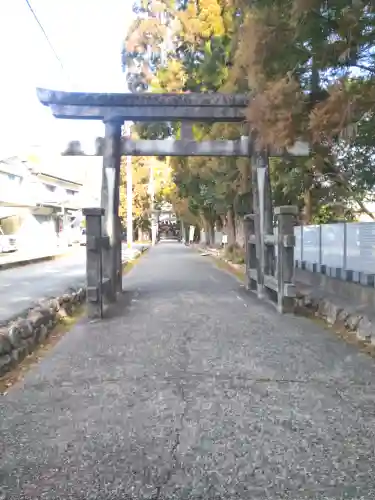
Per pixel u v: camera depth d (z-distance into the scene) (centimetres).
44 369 661
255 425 464
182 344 785
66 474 378
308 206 1755
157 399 536
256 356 709
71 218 6619
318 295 1131
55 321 955
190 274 2034
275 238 1135
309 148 1235
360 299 1030
